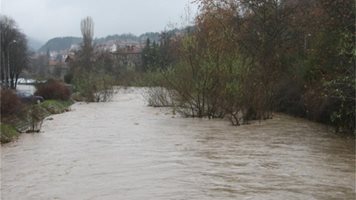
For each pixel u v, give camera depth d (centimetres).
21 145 2139
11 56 8519
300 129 2417
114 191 1220
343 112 2289
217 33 3381
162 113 3547
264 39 3719
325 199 1107
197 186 1245
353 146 1884
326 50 2645
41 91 4894
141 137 2214
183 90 3105
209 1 3950
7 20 8512
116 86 6819
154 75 4278
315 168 1459
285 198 1118
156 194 1177
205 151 1780
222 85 2839
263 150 1792
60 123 3023
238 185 1249
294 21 3775
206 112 3095
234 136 2183
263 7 3812
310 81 2947
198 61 3055
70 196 1191
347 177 1334
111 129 2597
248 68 2888
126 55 10681
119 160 1636
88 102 5284
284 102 3253
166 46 7006
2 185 1340
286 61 3591
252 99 2798
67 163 1631
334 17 2517
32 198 1190
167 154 1728
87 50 9169
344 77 2111
